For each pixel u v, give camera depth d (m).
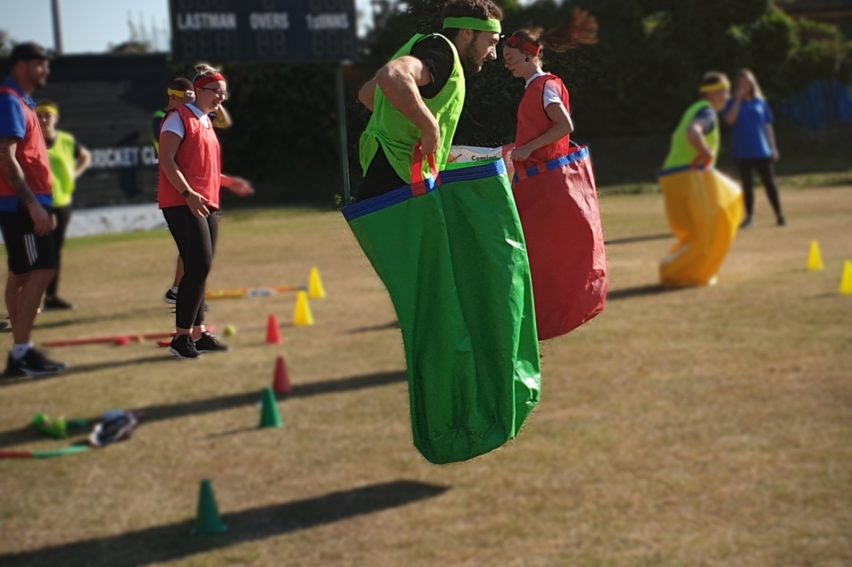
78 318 14.47
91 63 26.58
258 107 32.44
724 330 11.80
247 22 26.08
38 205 7.39
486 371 3.36
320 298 15.52
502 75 3.91
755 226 20.97
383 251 3.28
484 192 3.36
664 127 35.12
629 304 13.62
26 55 8.53
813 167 33.72
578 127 34.00
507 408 3.35
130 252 22.23
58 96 26.33
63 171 14.92
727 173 32.34
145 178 27.39
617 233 21.00
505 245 3.36
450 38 3.58
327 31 26.59
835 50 34.31
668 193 14.74
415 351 3.31
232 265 19.44
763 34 33.41
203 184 3.99
